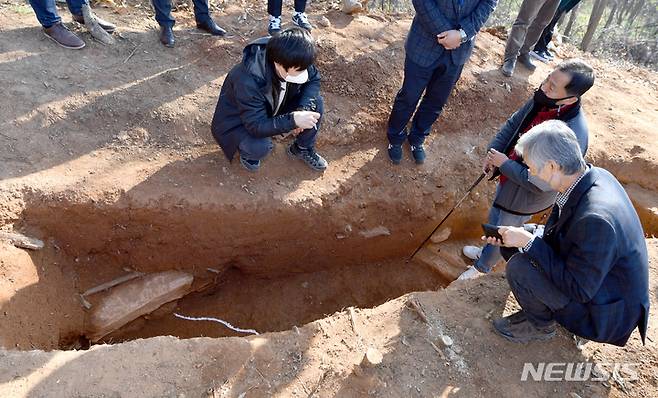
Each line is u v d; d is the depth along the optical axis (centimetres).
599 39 1409
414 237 495
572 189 251
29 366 292
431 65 391
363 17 614
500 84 568
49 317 369
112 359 301
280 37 323
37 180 383
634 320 268
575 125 319
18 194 372
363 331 338
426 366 319
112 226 397
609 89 636
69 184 387
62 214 381
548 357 330
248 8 600
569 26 1512
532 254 264
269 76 351
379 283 502
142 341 314
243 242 434
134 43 513
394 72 537
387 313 353
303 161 454
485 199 498
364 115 502
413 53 390
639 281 258
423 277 506
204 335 457
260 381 302
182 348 312
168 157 427
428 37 379
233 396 293
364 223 464
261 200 417
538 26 566
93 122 434
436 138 516
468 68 575
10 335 329
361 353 323
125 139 431
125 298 416
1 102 423
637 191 528
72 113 433
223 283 480
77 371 293
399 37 582
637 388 317
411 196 472
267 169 439
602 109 593
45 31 490
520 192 350
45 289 372
